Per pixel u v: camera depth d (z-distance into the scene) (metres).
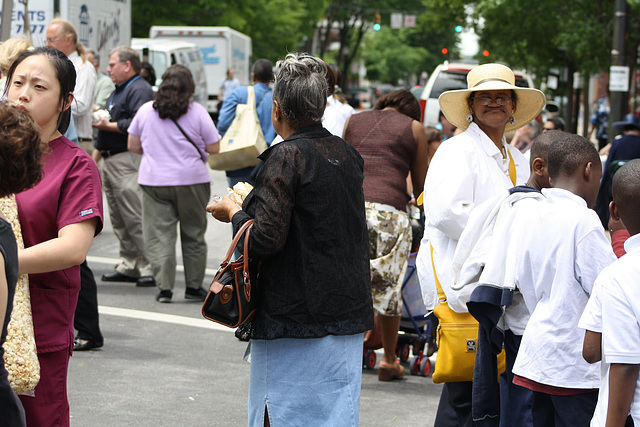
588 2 29.83
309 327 4.42
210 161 11.44
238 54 46.62
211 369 8.31
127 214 11.73
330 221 4.46
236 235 4.43
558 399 4.83
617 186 4.05
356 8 90.31
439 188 5.85
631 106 35.31
